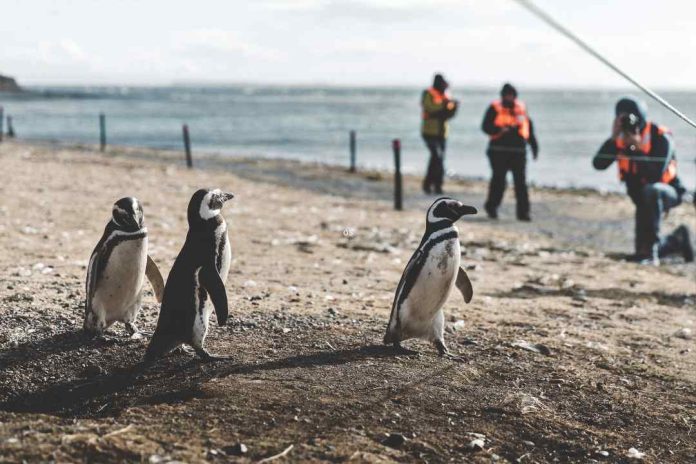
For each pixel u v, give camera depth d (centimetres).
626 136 1197
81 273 822
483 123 1586
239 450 425
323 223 1412
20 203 1420
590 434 493
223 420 464
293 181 2198
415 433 468
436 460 439
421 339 625
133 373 546
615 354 661
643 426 513
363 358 591
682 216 1684
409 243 1234
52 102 10812
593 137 5331
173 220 1334
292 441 443
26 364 559
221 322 526
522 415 506
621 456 468
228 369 549
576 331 733
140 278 591
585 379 585
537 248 1280
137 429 446
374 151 4072
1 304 673
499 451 460
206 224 550
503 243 1288
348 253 1116
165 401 499
